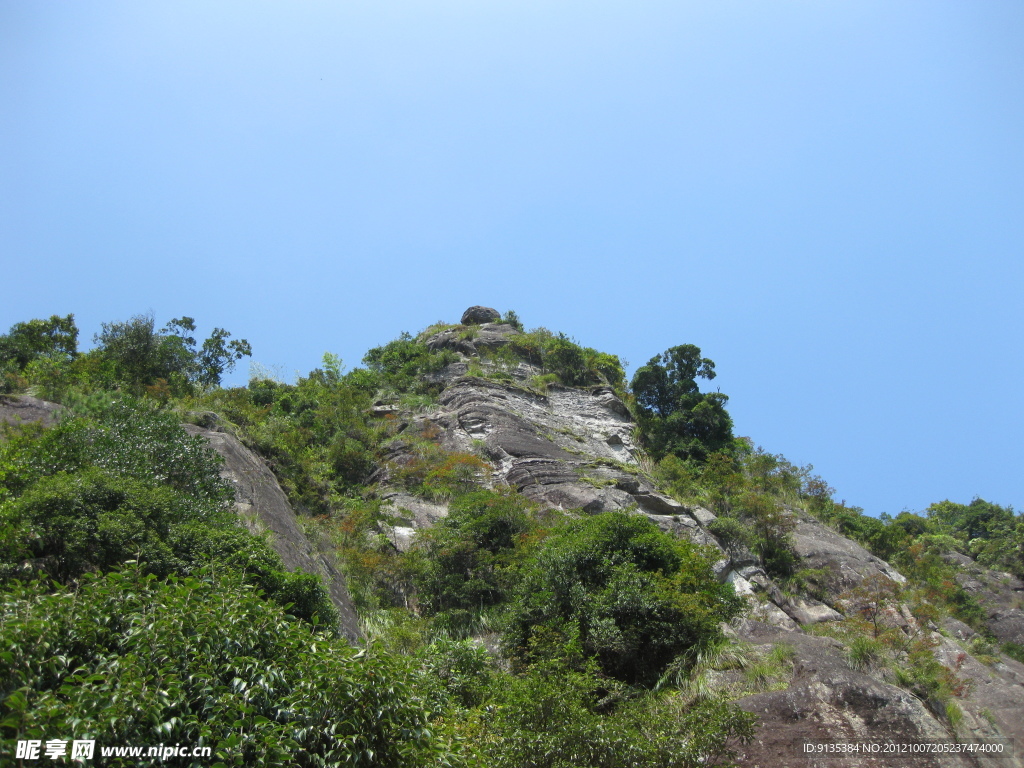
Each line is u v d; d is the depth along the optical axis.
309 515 21.64
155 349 26.84
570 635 14.26
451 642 14.16
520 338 39.25
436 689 12.02
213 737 7.80
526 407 32.12
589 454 28.52
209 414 22.53
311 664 9.00
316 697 8.57
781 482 28.00
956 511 39.47
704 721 11.23
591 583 15.84
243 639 9.11
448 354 36.53
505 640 15.66
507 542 19.45
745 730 11.29
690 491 26.73
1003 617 23.89
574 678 11.74
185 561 12.62
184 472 16.14
